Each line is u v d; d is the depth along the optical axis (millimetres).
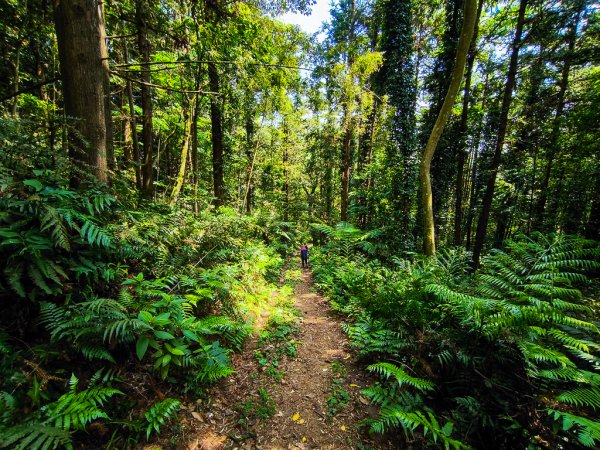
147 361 2658
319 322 5477
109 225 3170
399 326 3688
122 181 4195
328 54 13703
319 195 27672
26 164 2719
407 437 2438
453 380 3037
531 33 8898
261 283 6664
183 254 4305
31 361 1969
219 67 7500
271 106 15641
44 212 2389
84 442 1884
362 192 13961
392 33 13133
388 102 13125
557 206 12766
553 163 12875
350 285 5719
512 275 3650
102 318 2334
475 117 13586
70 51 3176
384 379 3379
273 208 21594
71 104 3303
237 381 3207
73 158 3150
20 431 1470
